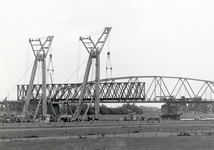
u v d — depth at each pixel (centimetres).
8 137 8788
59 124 12850
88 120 15250
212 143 7931
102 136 9062
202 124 14375
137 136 9256
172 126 12800
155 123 14438
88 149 6938
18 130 10081
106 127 11669
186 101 18688
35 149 6838
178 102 18650
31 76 16325
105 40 15250
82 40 15362
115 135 9538
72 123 13512
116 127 11731
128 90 17538
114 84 17725
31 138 8600
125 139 8456
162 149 7062
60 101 17788
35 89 18700
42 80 16375
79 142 7806
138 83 17525
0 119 15700
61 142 7775
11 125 12106
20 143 7575
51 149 6869
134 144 7675
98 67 15175
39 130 10156
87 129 10831
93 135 9575
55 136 9169
